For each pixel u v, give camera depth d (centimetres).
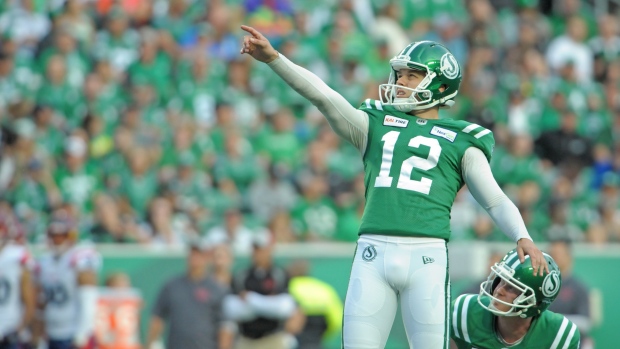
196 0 5019
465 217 3962
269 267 3186
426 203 1480
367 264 1491
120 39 4631
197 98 4447
